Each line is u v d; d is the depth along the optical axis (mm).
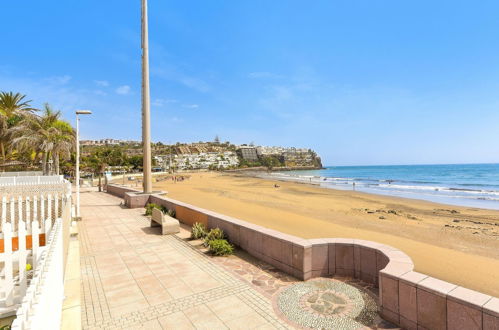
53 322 2943
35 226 4414
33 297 2168
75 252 6562
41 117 28031
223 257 7094
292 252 5875
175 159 163750
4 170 31469
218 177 80438
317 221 15406
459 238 11859
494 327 2951
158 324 4090
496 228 14008
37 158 33219
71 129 30203
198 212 10133
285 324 4066
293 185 47156
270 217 16578
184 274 6004
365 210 19812
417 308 3699
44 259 2943
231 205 22047
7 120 28031
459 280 7246
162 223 9508
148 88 17281
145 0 17453
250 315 4320
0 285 4258
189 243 8391
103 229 10375
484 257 9211
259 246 6938
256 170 168125
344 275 5781
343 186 45344
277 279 5703
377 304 4594
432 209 20656
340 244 5789
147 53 17391
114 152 95250
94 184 41812
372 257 5348
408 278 3854
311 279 5645
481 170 104062
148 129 17188
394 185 48156
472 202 25422
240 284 5465
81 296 4980
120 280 5703
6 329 3861
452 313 3326
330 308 4480
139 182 54625
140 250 7742
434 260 8797
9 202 8625
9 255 4105
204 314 4359
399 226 14305
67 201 7824
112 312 4430
